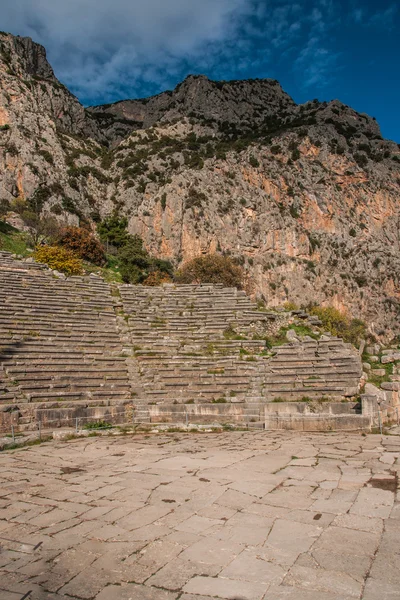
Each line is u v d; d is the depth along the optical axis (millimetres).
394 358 21438
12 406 16375
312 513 7328
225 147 132375
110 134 168000
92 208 102438
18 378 18469
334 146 135625
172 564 5766
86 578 5492
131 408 18984
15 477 10023
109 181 118062
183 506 7812
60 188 92938
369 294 110812
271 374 21062
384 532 6492
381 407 17578
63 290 30156
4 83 105250
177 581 5352
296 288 104938
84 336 24547
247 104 164875
